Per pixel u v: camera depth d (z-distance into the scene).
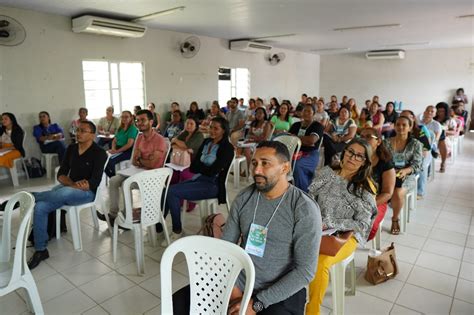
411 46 10.23
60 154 5.39
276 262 1.43
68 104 5.91
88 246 2.95
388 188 2.46
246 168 5.15
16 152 4.82
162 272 1.33
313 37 8.26
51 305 2.15
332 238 1.74
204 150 3.18
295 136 3.93
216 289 1.28
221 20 6.10
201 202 3.04
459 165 5.85
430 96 11.16
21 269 1.87
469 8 5.20
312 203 1.43
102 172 2.96
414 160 3.19
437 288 2.29
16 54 5.20
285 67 10.90
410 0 4.72
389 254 2.41
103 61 6.35
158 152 3.35
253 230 1.48
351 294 2.22
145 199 2.49
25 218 1.82
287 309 1.40
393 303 2.14
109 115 6.04
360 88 12.23
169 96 7.49
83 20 5.44
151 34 6.95
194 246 1.31
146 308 2.12
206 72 8.20
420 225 3.33
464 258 2.69
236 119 6.61
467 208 3.79
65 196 2.75
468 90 10.57
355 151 1.92
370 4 4.93
